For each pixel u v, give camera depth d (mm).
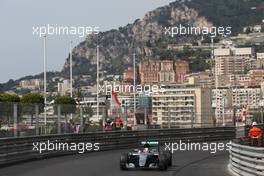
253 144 38531
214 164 36438
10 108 36062
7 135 35500
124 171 31000
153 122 67438
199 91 84938
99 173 29547
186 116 66812
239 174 28875
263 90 139500
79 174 28844
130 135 54875
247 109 84875
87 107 51656
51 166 34125
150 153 32000
